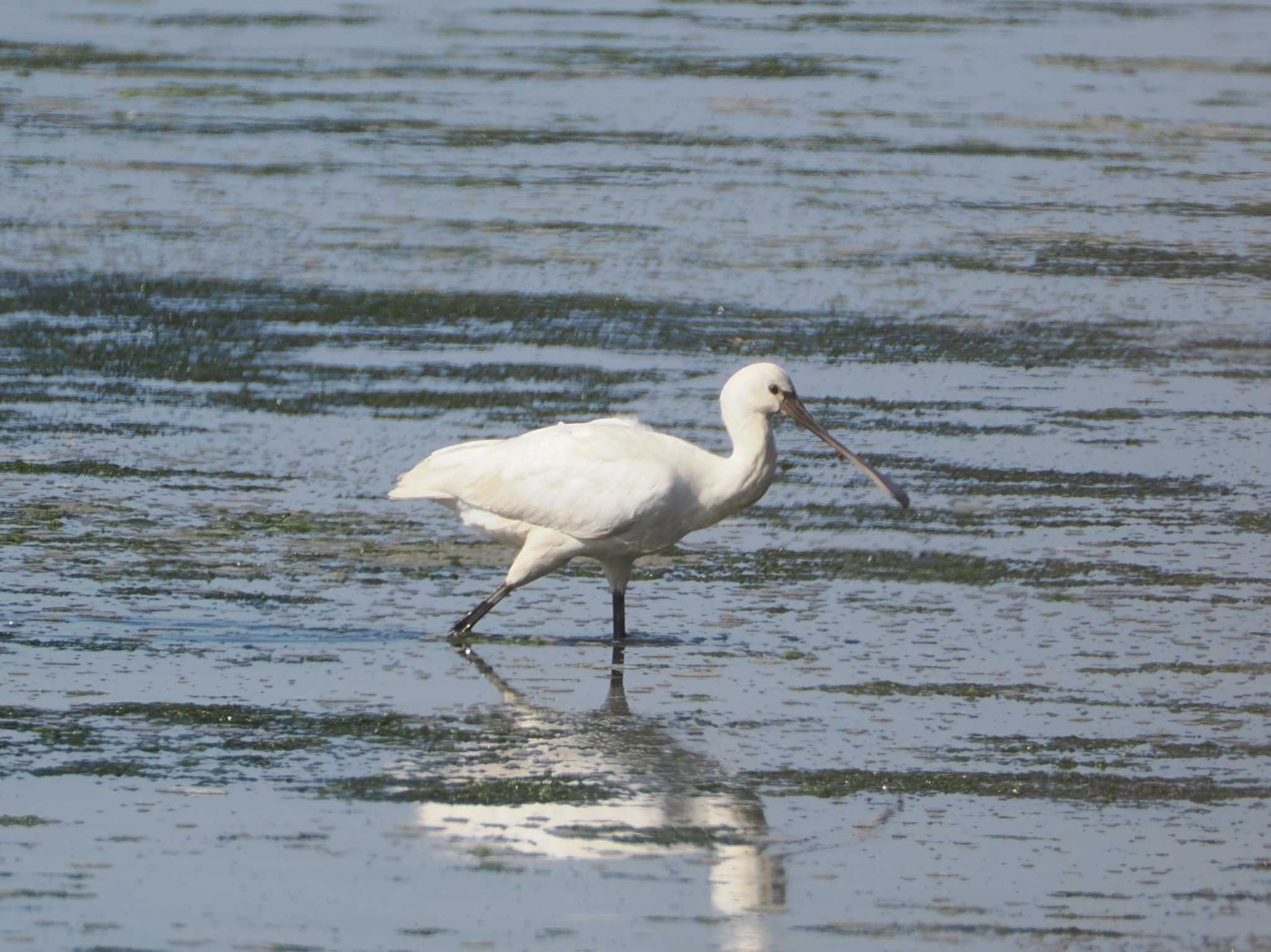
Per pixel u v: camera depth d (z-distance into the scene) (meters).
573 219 26.06
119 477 15.91
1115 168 30.33
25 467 16.08
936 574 14.31
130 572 13.70
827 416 18.42
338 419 17.84
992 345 21.05
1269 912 8.87
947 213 26.98
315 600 13.38
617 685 11.94
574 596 13.79
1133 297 23.08
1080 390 19.52
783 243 25.11
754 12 45.66
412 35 41.34
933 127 33.06
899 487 13.19
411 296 22.20
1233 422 18.55
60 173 27.95
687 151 30.62
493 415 18.12
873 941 8.48
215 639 12.48
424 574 14.05
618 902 8.81
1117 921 8.73
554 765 10.55
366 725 11.08
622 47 40.12
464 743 10.86
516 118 32.88
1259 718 11.52
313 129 31.62
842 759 10.75
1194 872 9.30
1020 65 39.22
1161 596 13.84
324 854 9.27
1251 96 36.84
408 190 27.53
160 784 10.05
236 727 10.96
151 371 19.23
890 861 9.38
